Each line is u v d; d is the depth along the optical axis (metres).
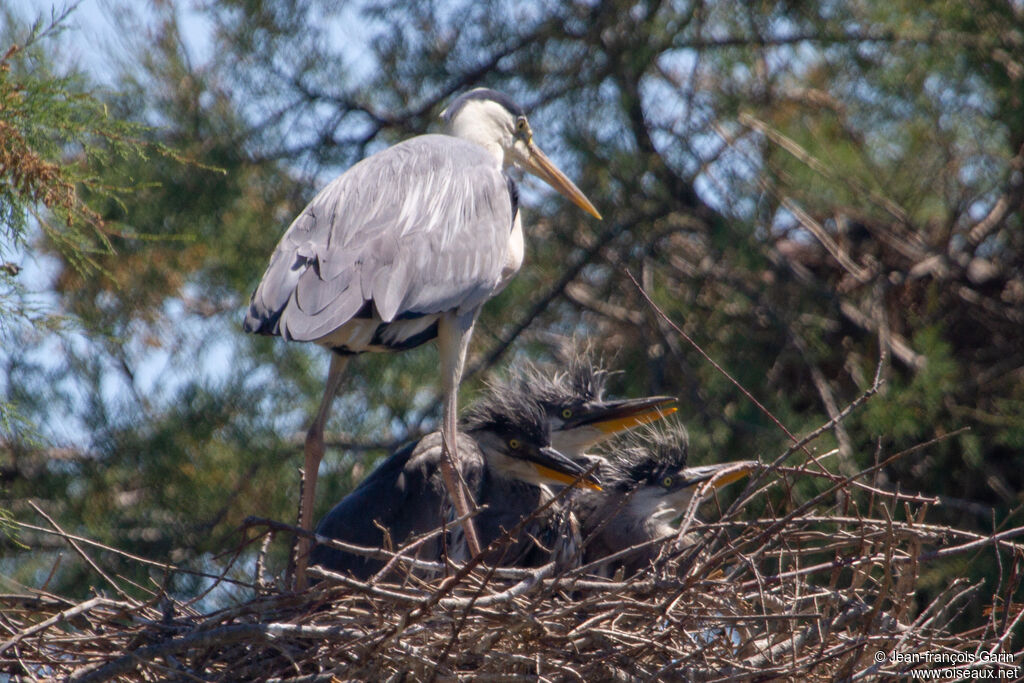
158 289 12.38
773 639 7.71
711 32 13.76
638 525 9.80
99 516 11.97
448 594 6.99
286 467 12.42
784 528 8.01
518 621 6.92
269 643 6.82
